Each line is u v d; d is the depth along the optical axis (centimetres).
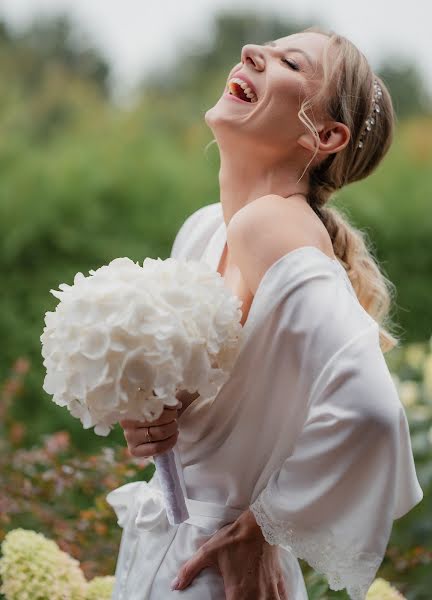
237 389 170
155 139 657
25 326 513
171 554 180
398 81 1096
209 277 167
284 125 179
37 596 223
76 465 288
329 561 162
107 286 157
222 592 173
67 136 733
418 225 589
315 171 190
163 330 153
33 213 527
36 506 289
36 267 525
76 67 1135
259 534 169
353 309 163
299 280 163
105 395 154
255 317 166
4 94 923
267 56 183
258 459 173
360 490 158
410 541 328
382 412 154
